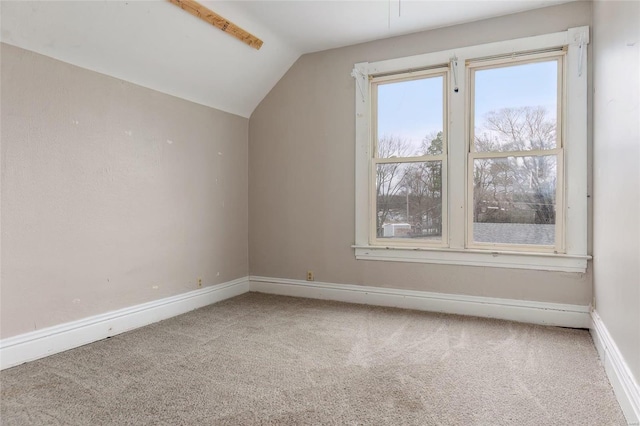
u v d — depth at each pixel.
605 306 2.29
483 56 3.19
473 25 3.24
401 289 3.52
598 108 2.59
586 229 2.88
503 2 2.92
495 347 2.51
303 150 3.94
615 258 2.01
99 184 2.68
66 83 2.47
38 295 2.33
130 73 2.86
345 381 2.02
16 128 2.22
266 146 4.11
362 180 3.65
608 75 2.25
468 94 3.28
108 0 2.35
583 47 2.86
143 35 2.68
